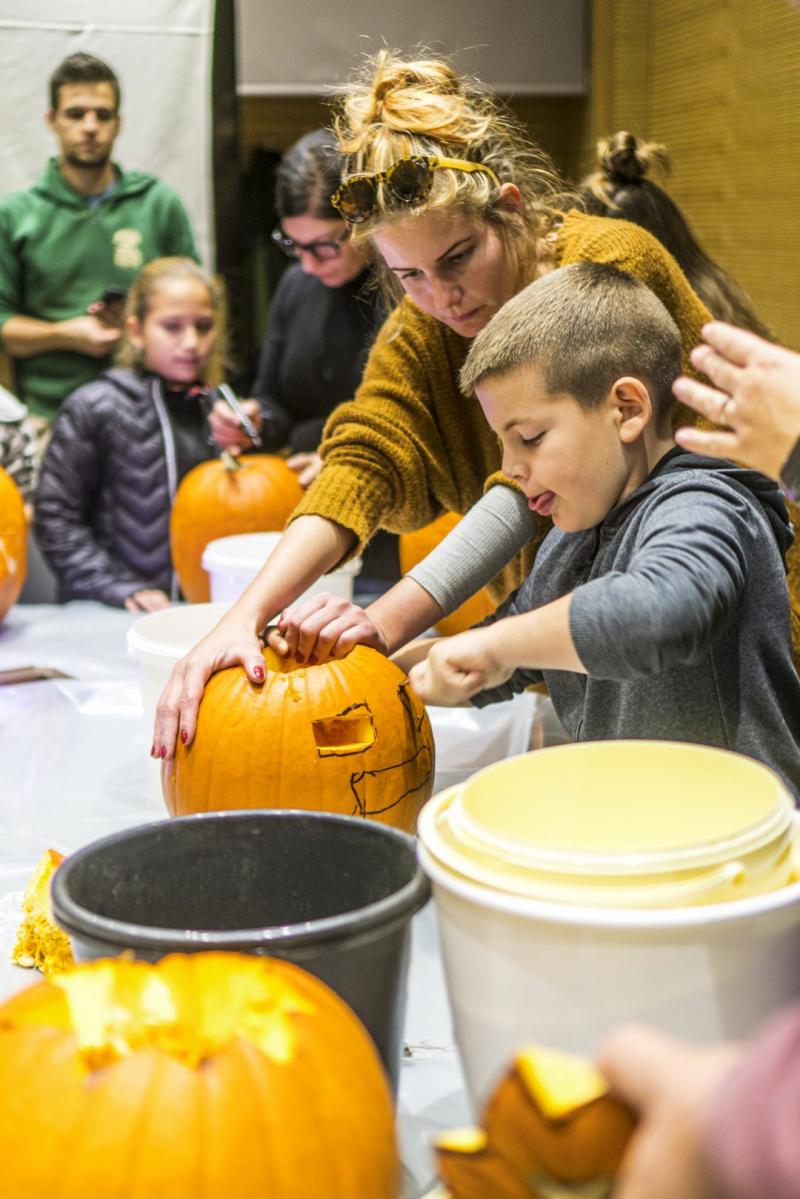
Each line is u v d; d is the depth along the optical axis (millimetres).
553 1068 630
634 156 2164
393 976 887
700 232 3387
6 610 2547
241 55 3424
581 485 1218
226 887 985
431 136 1491
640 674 1021
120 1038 701
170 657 1591
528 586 1456
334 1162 681
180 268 2895
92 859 933
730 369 934
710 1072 529
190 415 2918
